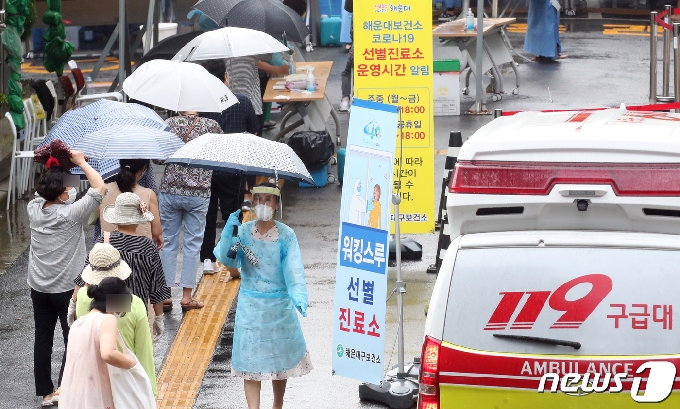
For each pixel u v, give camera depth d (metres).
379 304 16.09
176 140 18.66
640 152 11.04
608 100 40.78
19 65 31.08
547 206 11.31
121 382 12.52
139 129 18.44
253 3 32.00
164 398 17.09
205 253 23.91
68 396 12.58
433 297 11.22
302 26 33.25
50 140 18.73
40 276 16.62
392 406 16.50
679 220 10.98
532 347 10.91
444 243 22.27
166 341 19.80
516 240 11.12
